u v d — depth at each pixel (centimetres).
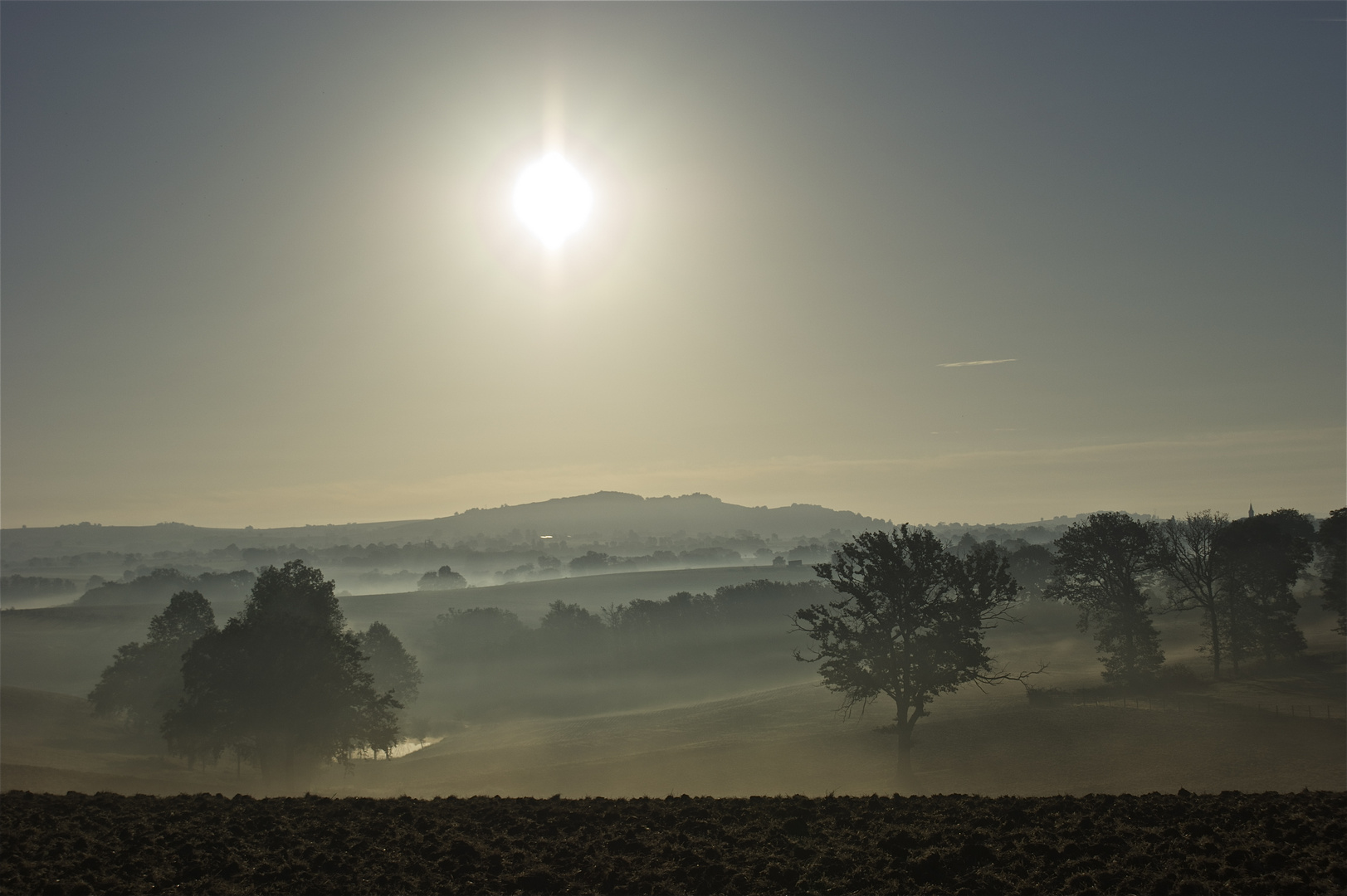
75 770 5456
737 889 1656
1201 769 4562
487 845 1981
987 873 1695
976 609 5166
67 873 1739
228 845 1948
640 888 1673
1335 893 1486
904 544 5400
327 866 1828
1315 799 2212
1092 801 2253
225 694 5216
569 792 5197
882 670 5200
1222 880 1588
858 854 1855
